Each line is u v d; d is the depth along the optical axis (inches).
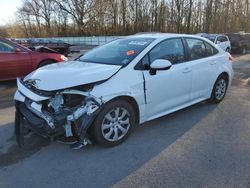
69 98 151.2
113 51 195.2
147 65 179.9
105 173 141.3
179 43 207.8
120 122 168.2
